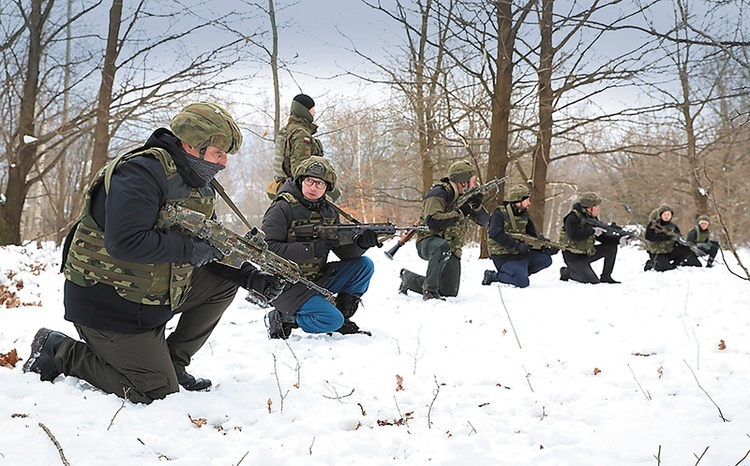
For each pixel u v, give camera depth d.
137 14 13.38
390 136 19.64
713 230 21.64
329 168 5.02
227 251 3.21
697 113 12.34
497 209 8.94
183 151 3.05
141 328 3.10
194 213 3.06
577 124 13.38
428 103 15.02
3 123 13.87
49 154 19.36
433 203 7.18
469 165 7.36
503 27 12.55
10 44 13.77
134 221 2.84
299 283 4.77
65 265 3.15
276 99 14.38
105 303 3.05
